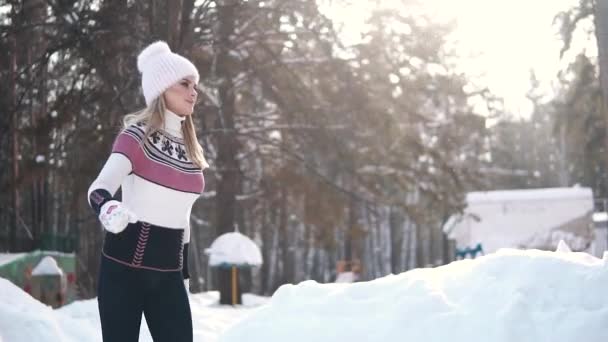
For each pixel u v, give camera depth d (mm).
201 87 14227
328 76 14773
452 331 3766
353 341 3957
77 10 13203
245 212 22406
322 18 13883
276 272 37031
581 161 30828
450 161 17812
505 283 3990
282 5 13664
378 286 4371
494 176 40938
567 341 3545
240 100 17500
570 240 24359
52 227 22609
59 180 15125
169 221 2920
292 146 16609
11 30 13344
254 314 4453
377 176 16812
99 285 2875
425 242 48625
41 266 12383
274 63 14711
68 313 8180
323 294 4473
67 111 13562
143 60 3004
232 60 14219
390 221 36031
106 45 12742
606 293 3771
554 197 24984
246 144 17672
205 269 36625
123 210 2553
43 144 14039
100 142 13375
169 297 2936
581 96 23719
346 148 15781
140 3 12773
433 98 16625
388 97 15312
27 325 4996
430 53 15430
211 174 17906
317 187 16188
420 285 4172
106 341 2822
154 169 2869
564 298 3805
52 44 13211
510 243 24625
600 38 10742
